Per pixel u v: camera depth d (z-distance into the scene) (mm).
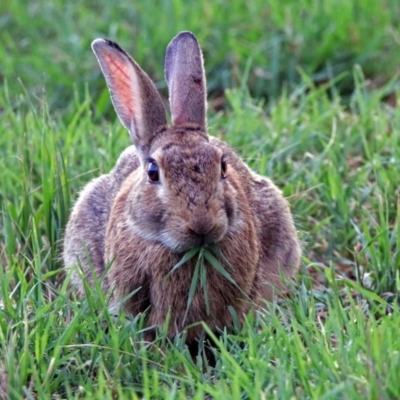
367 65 15828
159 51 16062
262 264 10469
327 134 13609
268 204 10695
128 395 8414
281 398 7711
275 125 13602
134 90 10086
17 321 9055
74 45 16141
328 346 8641
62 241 11273
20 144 12469
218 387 7973
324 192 12109
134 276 9609
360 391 7723
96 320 9008
